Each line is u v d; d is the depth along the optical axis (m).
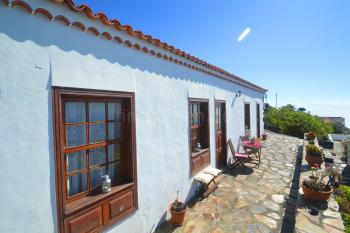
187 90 5.20
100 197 2.99
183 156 5.00
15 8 2.12
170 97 4.53
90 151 3.14
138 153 3.64
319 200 4.78
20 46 2.16
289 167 8.05
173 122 4.63
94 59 2.90
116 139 3.47
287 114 19.64
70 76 2.61
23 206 2.20
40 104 2.33
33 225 2.27
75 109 2.89
